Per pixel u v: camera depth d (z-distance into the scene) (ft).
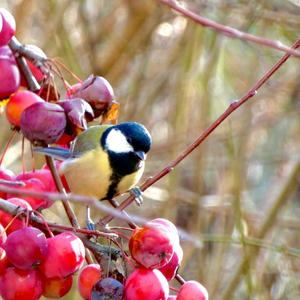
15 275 14.39
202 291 14.65
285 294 36.47
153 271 14.23
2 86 15.80
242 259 31.53
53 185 16.19
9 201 15.12
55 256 14.29
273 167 40.63
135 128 19.67
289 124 39.42
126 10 36.01
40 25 36.06
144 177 34.68
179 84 34.09
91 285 14.73
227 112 15.75
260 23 35.27
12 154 33.37
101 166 18.92
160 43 35.96
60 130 15.34
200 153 34.19
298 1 34.04
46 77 16.61
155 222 14.57
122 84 35.99
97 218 30.27
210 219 36.11
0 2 35.22
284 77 37.37
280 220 35.37
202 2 32.99
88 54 35.86
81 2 35.42
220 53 34.86
